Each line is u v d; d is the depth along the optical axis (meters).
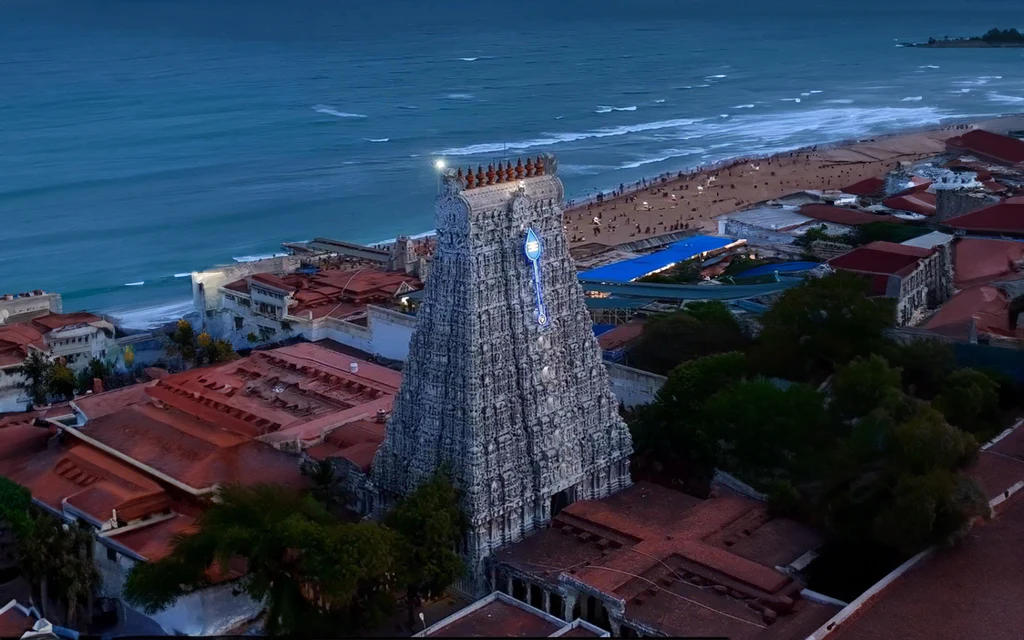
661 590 84.12
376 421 120.31
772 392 105.88
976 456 94.88
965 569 85.56
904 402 100.50
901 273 159.88
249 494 89.69
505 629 80.38
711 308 144.00
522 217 94.00
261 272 199.62
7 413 146.75
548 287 97.12
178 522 100.94
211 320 192.38
